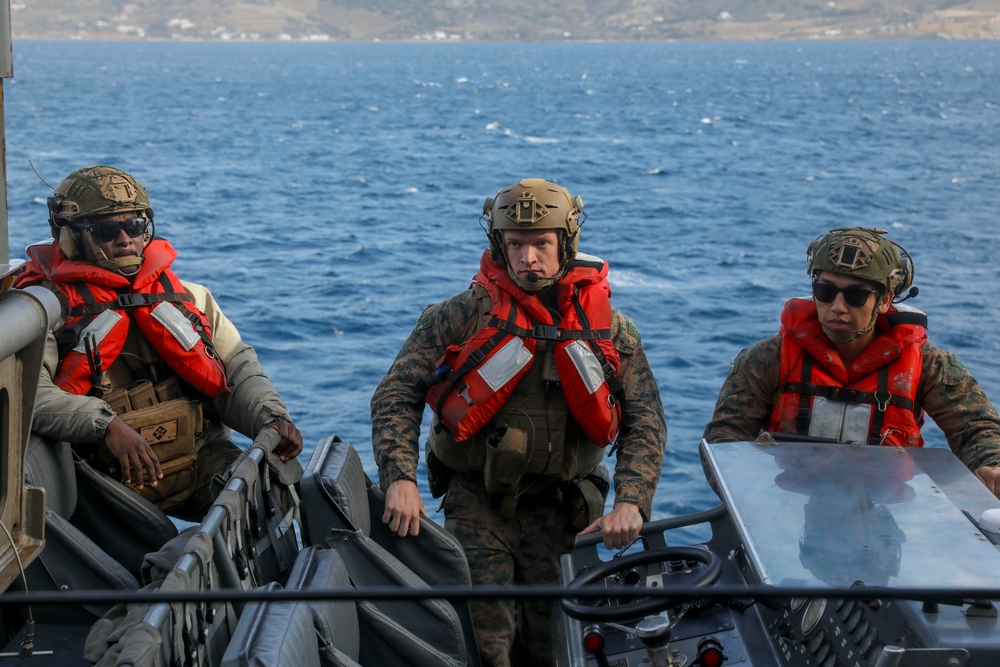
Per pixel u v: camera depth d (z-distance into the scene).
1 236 3.05
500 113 109.00
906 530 3.01
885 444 4.29
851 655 2.80
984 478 4.10
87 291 4.34
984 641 2.51
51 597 2.04
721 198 50.09
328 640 2.98
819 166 63.88
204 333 4.52
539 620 4.42
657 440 4.14
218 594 2.09
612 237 38.59
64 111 101.38
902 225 41.94
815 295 4.27
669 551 3.38
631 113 108.94
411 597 2.12
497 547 4.32
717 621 3.50
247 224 39.97
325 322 24.19
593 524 3.97
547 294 4.21
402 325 24.12
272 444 4.01
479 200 48.50
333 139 79.62
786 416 4.38
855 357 4.39
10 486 3.03
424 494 12.60
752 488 3.32
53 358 4.24
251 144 74.31
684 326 24.84
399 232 38.72
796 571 2.79
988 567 2.79
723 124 95.94
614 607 3.00
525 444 4.16
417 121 98.06
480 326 4.21
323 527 3.68
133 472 4.04
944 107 117.75
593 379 4.07
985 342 23.36
